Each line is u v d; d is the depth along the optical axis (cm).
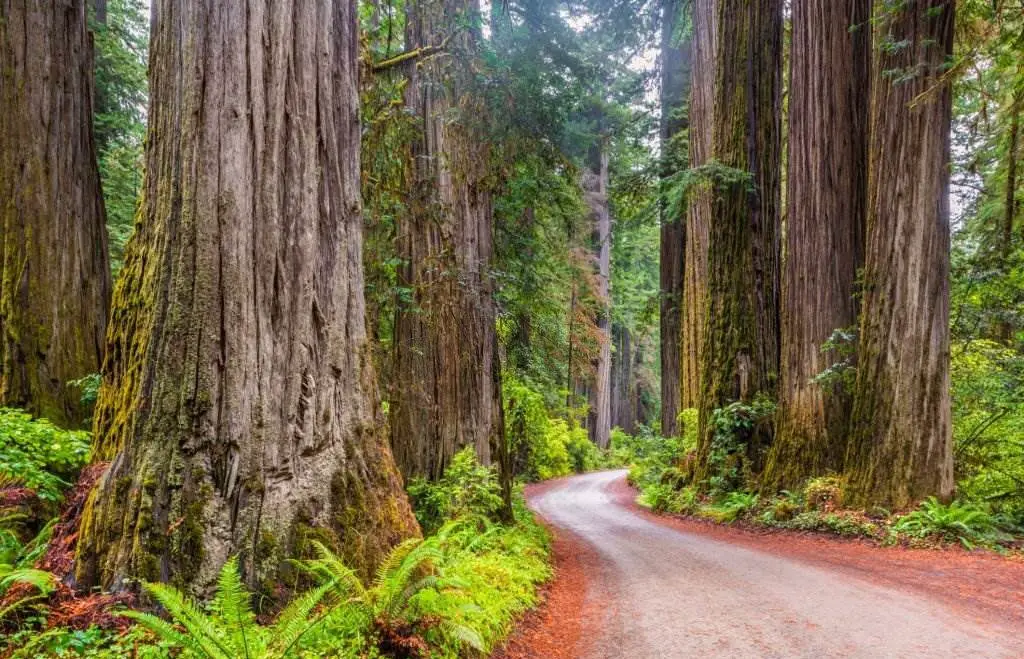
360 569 440
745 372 1446
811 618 557
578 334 2519
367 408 506
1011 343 1316
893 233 997
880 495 982
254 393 425
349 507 460
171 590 330
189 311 414
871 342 1024
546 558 896
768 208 1484
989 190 1502
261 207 441
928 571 742
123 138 1570
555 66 881
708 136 1830
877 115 1034
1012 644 477
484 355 980
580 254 2367
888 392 993
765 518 1151
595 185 3000
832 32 1252
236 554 400
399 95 869
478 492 856
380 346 920
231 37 433
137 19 1694
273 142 449
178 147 429
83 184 814
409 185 918
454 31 847
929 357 966
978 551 817
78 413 755
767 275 1477
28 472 537
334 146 497
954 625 529
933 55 977
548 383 2527
